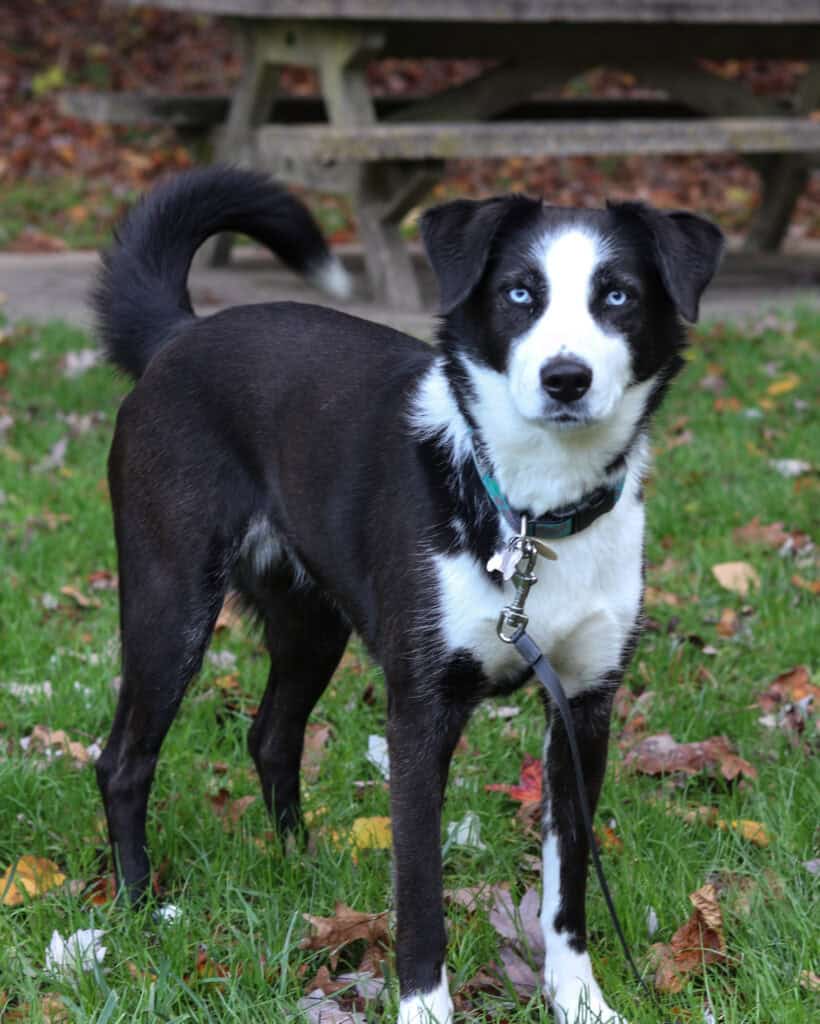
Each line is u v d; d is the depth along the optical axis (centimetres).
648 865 326
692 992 286
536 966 304
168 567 327
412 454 288
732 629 452
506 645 280
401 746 283
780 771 363
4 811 352
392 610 285
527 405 267
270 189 378
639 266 282
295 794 354
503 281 280
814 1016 272
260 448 325
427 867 275
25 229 1112
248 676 426
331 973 300
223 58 1587
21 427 627
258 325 336
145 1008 278
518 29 857
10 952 294
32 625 448
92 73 1517
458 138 726
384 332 332
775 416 647
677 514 532
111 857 333
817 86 987
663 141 765
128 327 360
